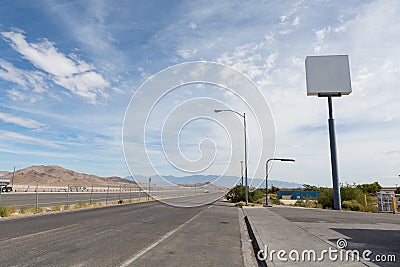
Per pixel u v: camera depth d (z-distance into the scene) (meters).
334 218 18.92
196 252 8.84
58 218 16.94
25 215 18.77
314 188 71.44
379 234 11.97
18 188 74.56
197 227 14.55
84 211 22.19
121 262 7.38
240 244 10.55
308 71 32.59
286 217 19.42
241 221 18.44
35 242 9.63
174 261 7.66
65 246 9.08
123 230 12.71
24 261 7.26
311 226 14.51
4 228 12.71
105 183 125.69
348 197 33.72
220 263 7.69
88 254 8.12
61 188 87.81
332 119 31.42
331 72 32.31
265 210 26.67
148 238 10.94
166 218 18.23
